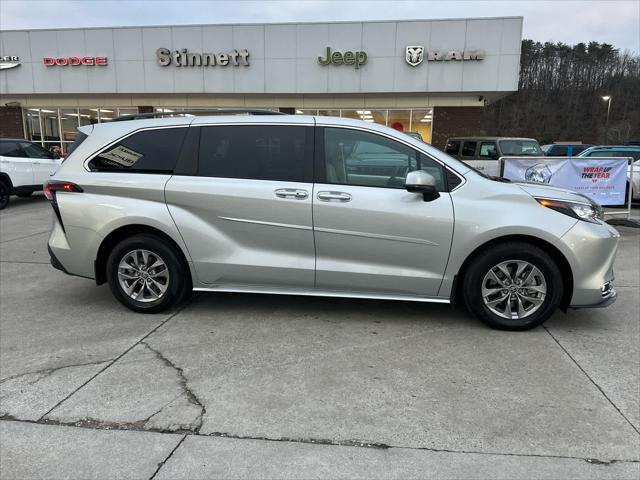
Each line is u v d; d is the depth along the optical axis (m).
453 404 3.00
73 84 18.47
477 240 3.94
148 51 17.86
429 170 4.05
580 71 65.25
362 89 17.19
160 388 3.19
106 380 3.29
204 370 3.43
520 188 4.06
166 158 4.36
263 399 3.06
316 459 2.51
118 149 4.43
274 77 17.47
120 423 2.81
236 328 4.17
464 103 18.00
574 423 2.81
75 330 4.15
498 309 4.12
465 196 3.99
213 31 17.41
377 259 4.09
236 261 4.23
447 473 2.40
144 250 4.39
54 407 2.97
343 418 2.86
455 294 4.13
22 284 5.53
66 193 4.41
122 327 4.21
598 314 4.53
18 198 13.59
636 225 8.74
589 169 8.34
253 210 4.15
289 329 4.15
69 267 4.52
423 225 3.97
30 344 3.87
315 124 4.19
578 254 3.88
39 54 18.42
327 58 17.08
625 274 5.91
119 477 2.38
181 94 18.62
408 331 4.11
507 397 3.08
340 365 3.50
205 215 4.24
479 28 16.30
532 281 4.01
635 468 2.44
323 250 4.13
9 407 2.98
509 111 66.56
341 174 4.12
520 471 2.42
